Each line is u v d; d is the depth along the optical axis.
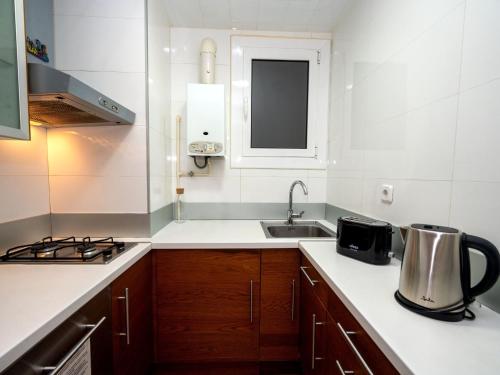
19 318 0.59
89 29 1.31
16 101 0.78
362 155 1.41
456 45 0.80
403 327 0.58
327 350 0.93
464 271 0.61
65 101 0.88
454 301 0.61
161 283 1.33
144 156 1.36
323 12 1.67
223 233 1.51
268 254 1.34
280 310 1.36
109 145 1.35
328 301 0.93
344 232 1.10
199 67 1.81
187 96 1.65
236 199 1.93
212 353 1.36
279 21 1.77
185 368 1.40
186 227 1.67
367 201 1.35
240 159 1.92
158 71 1.53
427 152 0.93
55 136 1.33
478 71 0.72
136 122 1.35
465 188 0.77
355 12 1.50
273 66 1.90
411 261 0.67
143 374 1.22
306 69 1.92
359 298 0.72
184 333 1.35
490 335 0.56
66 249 1.15
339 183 1.71
